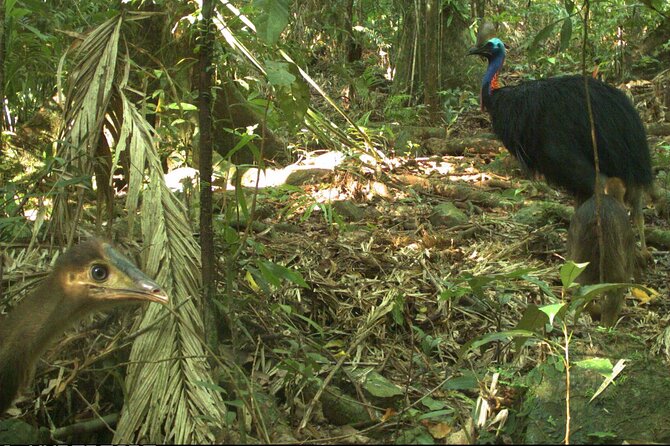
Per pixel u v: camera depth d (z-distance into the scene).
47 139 6.62
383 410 3.97
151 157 4.15
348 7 12.67
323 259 5.41
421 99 11.30
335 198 7.20
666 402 3.98
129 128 4.17
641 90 11.44
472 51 6.75
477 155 8.95
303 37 11.53
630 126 6.05
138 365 3.71
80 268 3.37
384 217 6.70
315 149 8.51
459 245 6.21
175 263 3.95
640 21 11.98
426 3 10.38
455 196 7.45
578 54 12.60
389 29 13.70
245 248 5.10
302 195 6.61
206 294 3.96
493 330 4.73
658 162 8.09
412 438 3.63
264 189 6.43
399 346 4.60
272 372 4.07
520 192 7.43
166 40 5.74
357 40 12.77
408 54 11.52
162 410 3.58
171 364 3.68
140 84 6.41
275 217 6.42
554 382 4.05
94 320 4.18
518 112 6.34
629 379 4.15
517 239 6.36
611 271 4.73
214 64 4.20
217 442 3.43
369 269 5.46
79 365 3.90
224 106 7.24
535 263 5.88
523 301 5.05
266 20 3.61
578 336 4.63
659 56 12.26
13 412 3.84
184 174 6.14
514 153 6.48
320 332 4.33
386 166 7.96
